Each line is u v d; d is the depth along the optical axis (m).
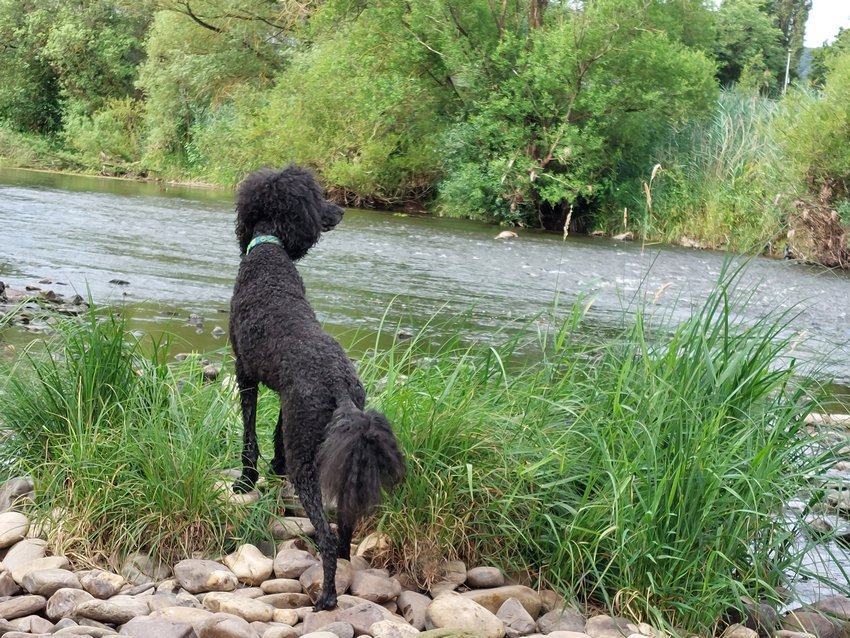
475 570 3.56
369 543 3.66
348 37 23.09
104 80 36.09
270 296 3.61
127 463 3.73
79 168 31.00
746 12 44.12
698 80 19.80
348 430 3.01
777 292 11.62
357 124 22.58
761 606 3.44
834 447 3.90
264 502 3.77
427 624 3.14
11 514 3.67
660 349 4.31
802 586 3.79
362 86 21.73
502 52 20.28
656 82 19.36
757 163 18.73
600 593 3.50
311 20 24.64
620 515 3.43
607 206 20.06
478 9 20.72
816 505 4.06
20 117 35.91
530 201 19.83
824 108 16.14
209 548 3.59
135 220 15.79
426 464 3.73
